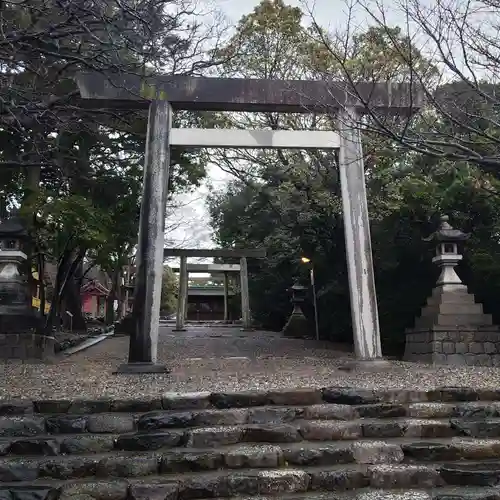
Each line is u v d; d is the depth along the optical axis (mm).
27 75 11508
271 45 16172
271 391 5840
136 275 9242
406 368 9055
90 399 5566
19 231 12023
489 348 10914
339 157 10656
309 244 16703
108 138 15117
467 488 4367
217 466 4570
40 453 4734
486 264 12570
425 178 13500
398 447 4836
